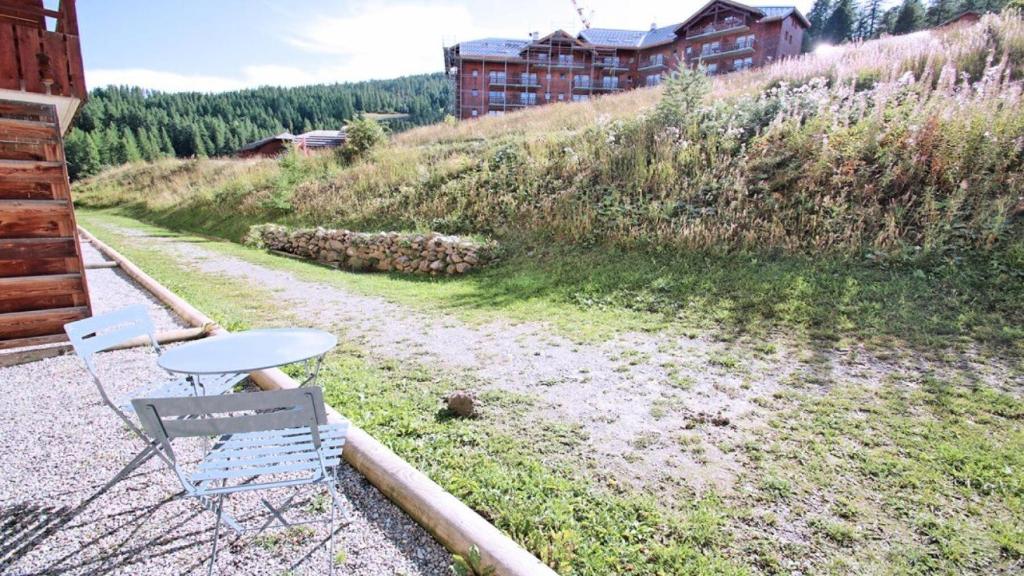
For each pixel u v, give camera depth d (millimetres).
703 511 2352
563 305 6266
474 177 11617
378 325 5645
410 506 2309
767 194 7445
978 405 3348
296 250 11914
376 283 8266
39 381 4027
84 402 3615
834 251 6242
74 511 2385
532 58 40062
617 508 2375
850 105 8578
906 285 5312
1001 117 6594
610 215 8523
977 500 2430
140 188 27906
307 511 2379
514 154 11945
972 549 2113
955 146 6449
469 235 9812
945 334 4441
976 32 10438
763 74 13852
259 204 16750
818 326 4871
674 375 4047
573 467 2727
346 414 3307
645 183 8812
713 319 5336
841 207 6578
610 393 3729
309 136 45438
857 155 7137
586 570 1990
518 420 3287
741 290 5875
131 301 6992
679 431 3143
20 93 4309
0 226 4535
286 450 2111
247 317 5984
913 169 6531
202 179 24312
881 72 10000
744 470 2707
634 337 5020
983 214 5715
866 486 2551
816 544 2154
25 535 2221
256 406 1731
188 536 2219
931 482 2572
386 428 3135
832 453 2859
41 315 4645
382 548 2127
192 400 1691
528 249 8789
